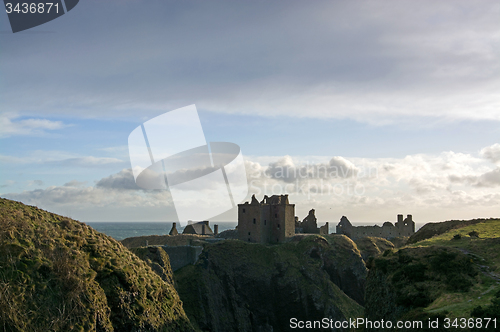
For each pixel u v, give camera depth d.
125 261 54.38
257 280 100.94
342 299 99.00
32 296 40.53
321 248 110.06
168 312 53.97
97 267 49.34
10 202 54.19
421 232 94.88
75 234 53.81
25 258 43.91
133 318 47.03
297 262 106.25
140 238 118.00
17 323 37.81
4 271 41.31
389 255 57.03
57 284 43.25
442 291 43.12
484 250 51.75
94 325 41.94
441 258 48.72
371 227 141.50
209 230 146.50
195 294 90.69
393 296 47.84
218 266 100.94
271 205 121.50
